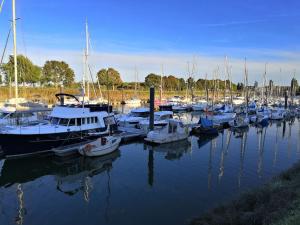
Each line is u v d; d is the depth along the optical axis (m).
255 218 11.08
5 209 15.58
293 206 11.09
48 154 24.83
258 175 21.11
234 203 13.76
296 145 32.59
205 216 13.16
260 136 38.31
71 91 87.94
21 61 72.06
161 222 13.95
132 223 13.90
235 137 37.31
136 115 43.66
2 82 74.88
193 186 18.78
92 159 24.86
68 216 14.71
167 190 18.11
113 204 16.11
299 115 64.31
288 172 17.48
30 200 16.81
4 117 30.83
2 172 22.02
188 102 76.12
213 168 22.98
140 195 17.34
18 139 23.12
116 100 86.69
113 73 108.25
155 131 31.62
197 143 33.06
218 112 51.69
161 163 24.45
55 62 102.12
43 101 66.81
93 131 27.92
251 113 57.16
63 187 19.00
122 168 22.95
